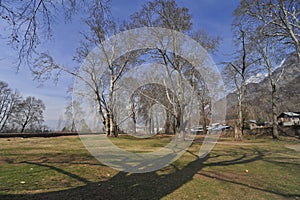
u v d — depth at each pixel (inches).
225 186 165.6
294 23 502.9
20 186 151.4
